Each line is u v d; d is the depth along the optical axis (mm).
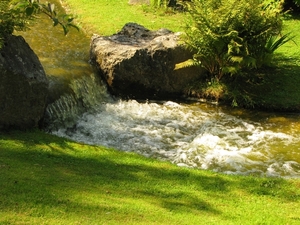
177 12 14133
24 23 7074
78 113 8625
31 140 6621
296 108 9195
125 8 14344
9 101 6734
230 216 4980
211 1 9352
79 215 4340
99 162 6199
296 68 10531
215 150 7586
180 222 4578
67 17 4461
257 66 9969
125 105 9328
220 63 9562
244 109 9328
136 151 7453
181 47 9602
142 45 9711
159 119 8781
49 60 9609
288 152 7613
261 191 5824
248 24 9188
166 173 6090
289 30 12727
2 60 6551
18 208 4266
